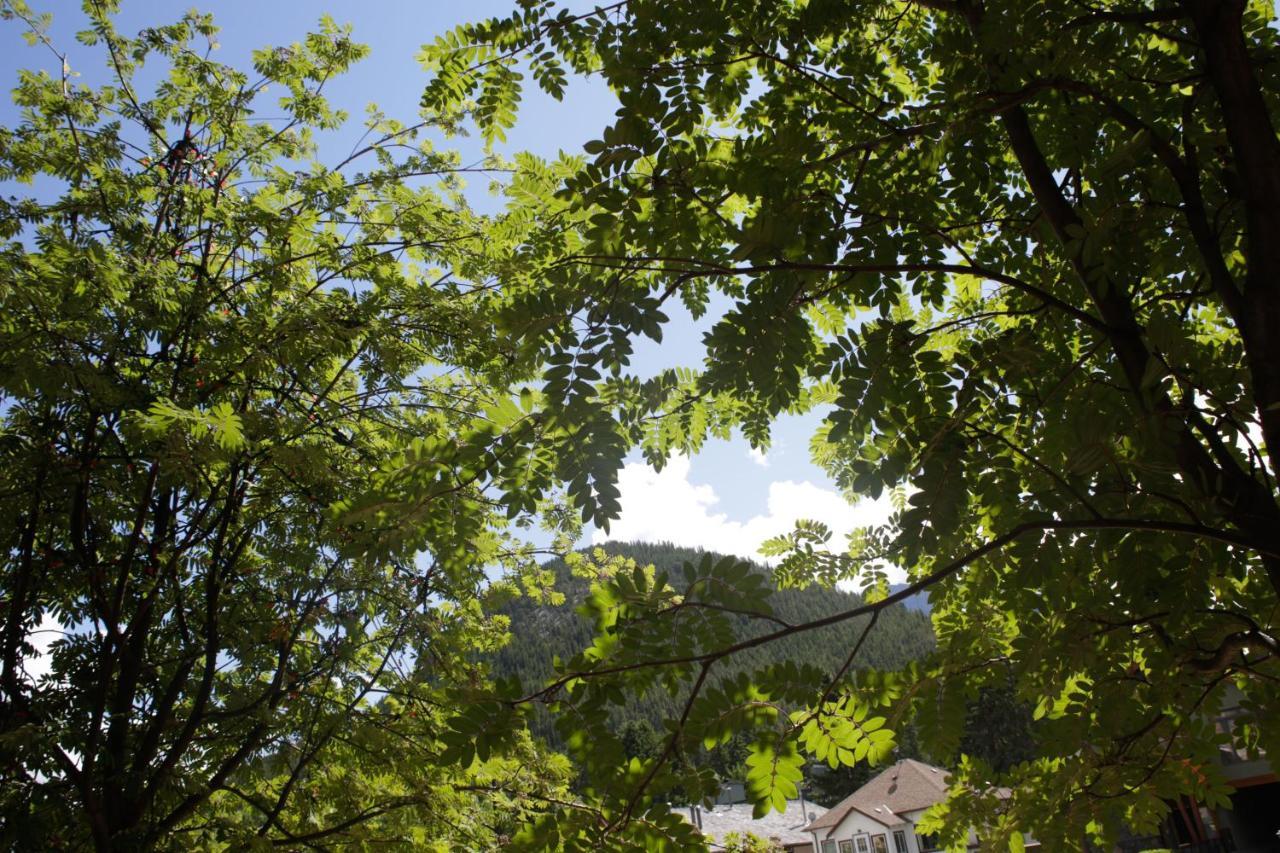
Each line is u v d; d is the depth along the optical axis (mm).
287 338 7902
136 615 8164
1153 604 2129
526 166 2637
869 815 39750
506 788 8398
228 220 8797
